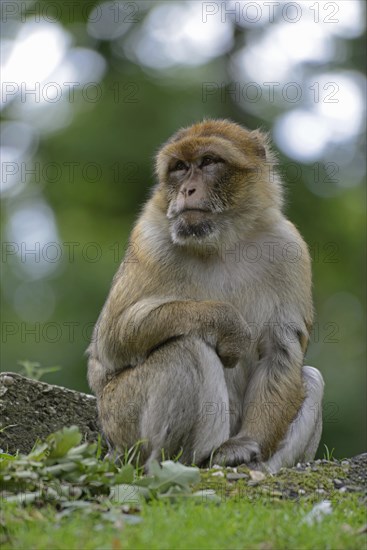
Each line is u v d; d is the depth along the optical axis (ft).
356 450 109.09
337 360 119.03
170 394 45.78
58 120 136.05
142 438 46.70
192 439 45.78
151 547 33.53
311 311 49.88
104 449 51.26
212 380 45.60
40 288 123.24
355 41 139.03
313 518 36.50
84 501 38.32
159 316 46.16
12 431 52.54
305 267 49.29
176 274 48.24
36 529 34.73
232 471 42.70
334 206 133.59
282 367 47.57
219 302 46.52
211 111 131.03
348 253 133.18
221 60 134.51
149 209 49.73
